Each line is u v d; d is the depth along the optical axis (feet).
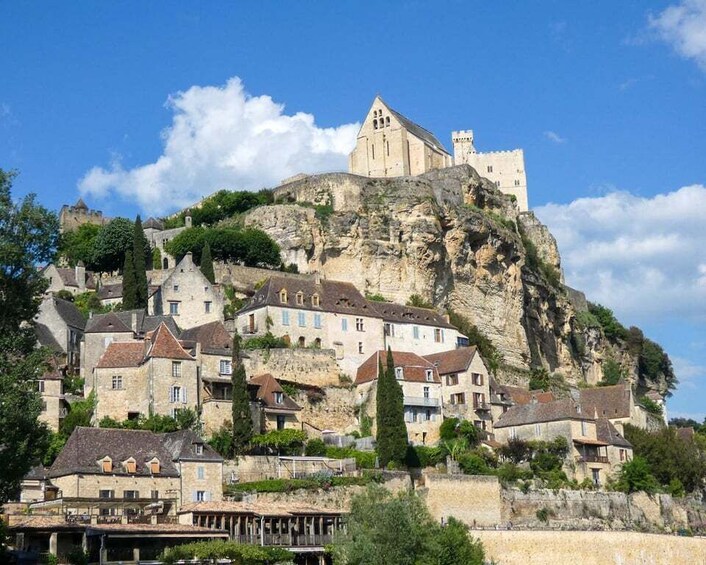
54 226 274.36
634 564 387.75
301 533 328.90
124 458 339.57
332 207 593.01
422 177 629.51
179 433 358.23
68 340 462.19
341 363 481.46
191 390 400.26
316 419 437.99
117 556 292.61
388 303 528.22
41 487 333.62
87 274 565.94
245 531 319.88
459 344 536.83
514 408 473.67
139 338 447.83
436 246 582.35
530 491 403.54
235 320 483.92
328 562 325.83
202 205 639.35
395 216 583.58
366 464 395.14
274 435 389.19
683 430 581.53
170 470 343.67
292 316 476.54
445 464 409.08
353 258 574.97
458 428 444.96
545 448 445.78
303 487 358.43
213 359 419.13
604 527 411.75
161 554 292.20
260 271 541.34
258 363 442.50
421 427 446.19
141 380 401.29
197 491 345.31
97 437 344.28
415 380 453.99
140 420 387.75
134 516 318.86
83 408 399.65
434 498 372.79
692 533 447.83
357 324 494.59
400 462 392.68
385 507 308.60
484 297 604.90
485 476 389.60
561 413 451.94
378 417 399.65
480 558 323.98
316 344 479.00
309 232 574.15
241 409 386.11
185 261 496.23
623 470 451.53
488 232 606.55
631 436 490.90
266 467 377.71
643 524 435.94
